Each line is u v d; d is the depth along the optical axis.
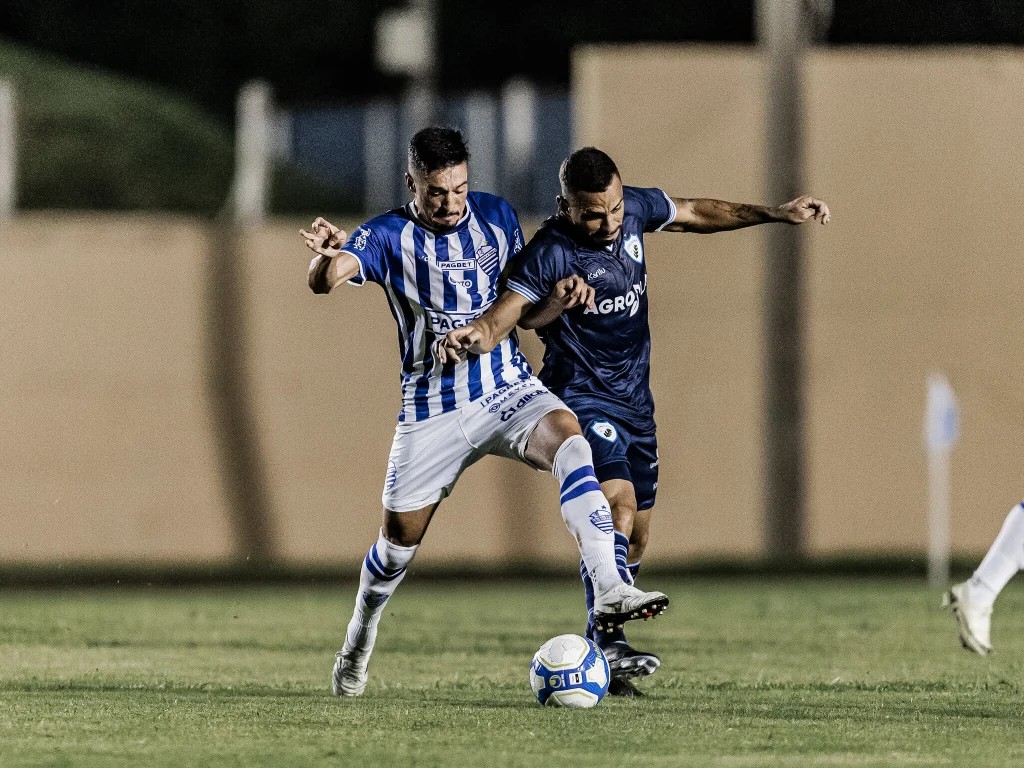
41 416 59.66
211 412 60.34
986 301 60.25
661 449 59.94
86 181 79.06
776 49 59.06
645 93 58.56
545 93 73.81
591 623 24.33
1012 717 21.23
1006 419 60.50
